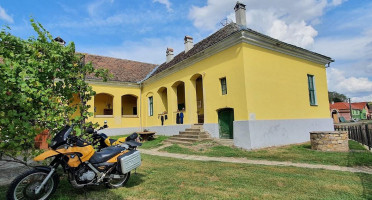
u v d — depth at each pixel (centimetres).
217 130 1306
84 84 588
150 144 1395
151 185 512
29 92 450
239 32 1134
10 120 445
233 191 466
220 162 799
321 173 613
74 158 423
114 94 2100
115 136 1972
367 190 466
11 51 500
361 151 934
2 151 463
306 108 1438
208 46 1412
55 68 521
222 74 1276
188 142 1277
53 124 498
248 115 1105
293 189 478
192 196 438
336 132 971
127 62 2577
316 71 1578
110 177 477
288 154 928
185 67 1605
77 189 482
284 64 1347
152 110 2097
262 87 1198
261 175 596
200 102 1778
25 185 401
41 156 401
